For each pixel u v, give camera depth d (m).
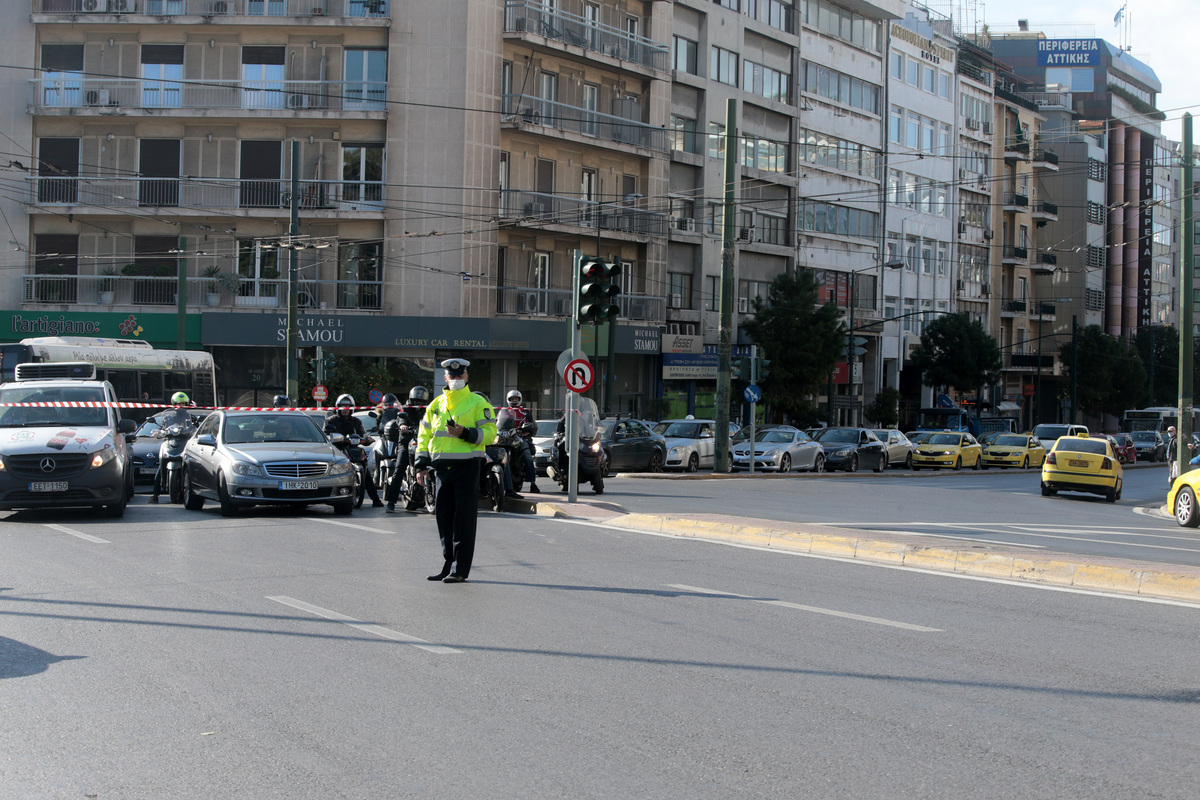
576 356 17.92
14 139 40.00
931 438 45.47
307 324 39.72
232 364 40.94
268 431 17.88
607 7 46.16
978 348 63.06
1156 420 70.44
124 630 8.21
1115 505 28.05
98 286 39.94
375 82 40.06
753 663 7.36
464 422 10.41
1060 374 78.81
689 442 34.72
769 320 50.00
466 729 5.88
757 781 5.11
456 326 40.06
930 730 5.91
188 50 40.28
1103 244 84.25
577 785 5.05
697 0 49.72
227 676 6.93
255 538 13.84
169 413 24.69
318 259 40.44
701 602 9.53
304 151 40.41
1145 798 4.92
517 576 10.86
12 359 29.59
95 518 16.48
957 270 68.50
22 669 7.08
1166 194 95.44
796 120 55.12
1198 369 88.31
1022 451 46.94
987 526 17.70
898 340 63.31
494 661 7.36
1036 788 5.04
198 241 40.41
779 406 50.03
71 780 5.11
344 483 17.08
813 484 29.39
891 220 62.53
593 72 45.28
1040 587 10.57
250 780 5.11
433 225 40.25
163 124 40.28
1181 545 15.88
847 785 5.05
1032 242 77.06
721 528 14.50
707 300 50.53
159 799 4.88
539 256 43.62
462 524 10.41
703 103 50.12
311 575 10.79
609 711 6.22
